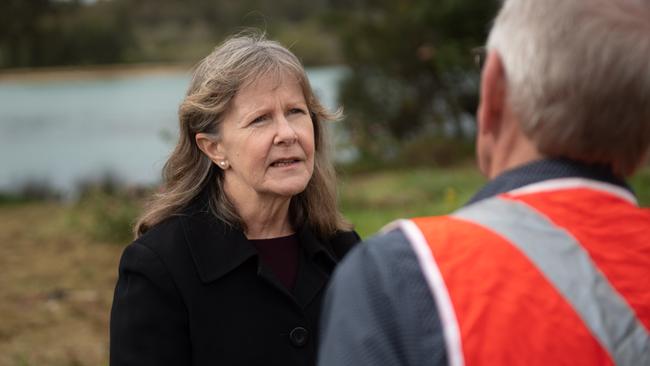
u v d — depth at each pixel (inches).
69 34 2346.2
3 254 304.2
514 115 46.7
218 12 2738.7
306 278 82.9
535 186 46.2
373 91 693.3
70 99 1774.1
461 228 44.9
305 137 81.5
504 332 41.1
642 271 43.4
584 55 43.7
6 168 738.8
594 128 44.8
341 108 89.0
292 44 89.5
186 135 83.8
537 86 44.9
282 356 78.7
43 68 2409.0
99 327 213.3
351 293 44.6
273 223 84.3
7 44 761.6
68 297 242.1
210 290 78.0
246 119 79.8
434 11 665.6
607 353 41.1
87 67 2497.5
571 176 46.0
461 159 602.9
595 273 42.9
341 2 749.9
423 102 689.6
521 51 45.4
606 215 44.9
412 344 41.9
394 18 690.8
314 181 86.8
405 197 397.4
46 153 860.6
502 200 46.1
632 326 41.8
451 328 41.4
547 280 42.6
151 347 75.9
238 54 80.9
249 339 77.9
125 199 346.6
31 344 198.7
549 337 41.1
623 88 43.8
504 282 42.4
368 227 306.2
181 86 2052.2
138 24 2773.1
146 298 77.0
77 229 342.6
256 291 79.4
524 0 46.2
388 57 689.6
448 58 634.8
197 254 78.8
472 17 663.8
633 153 46.1
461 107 682.2
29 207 464.4
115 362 76.5
